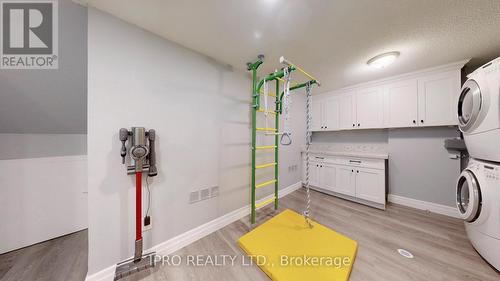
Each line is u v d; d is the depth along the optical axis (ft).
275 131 7.93
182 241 5.46
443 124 7.02
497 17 4.21
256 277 4.25
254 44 5.51
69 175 6.27
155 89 4.93
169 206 5.23
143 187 4.71
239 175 7.34
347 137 10.98
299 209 8.13
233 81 7.09
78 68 4.80
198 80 5.95
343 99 10.04
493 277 4.11
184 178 5.57
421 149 8.08
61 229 6.11
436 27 4.64
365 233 6.04
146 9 4.00
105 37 4.10
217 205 6.52
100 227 4.08
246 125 7.63
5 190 5.29
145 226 4.67
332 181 9.87
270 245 5.25
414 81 7.69
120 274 4.15
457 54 6.14
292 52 6.02
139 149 4.24
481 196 4.55
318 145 12.42
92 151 3.96
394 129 8.84
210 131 6.30
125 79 4.41
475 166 5.03
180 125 5.47
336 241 5.44
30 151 5.63
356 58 6.47
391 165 8.94
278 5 3.88
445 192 7.50
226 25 4.58
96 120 4.00
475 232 4.84
